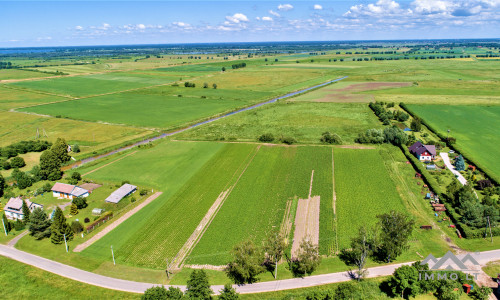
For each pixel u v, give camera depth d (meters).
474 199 83.50
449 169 109.94
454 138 132.62
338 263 68.94
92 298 61.38
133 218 86.81
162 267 69.12
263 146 134.62
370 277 64.50
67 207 94.00
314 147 131.75
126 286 64.12
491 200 83.19
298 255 67.19
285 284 63.81
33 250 76.31
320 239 76.19
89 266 70.00
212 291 59.56
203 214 87.50
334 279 64.56
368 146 132.75
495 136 139.12
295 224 82.12
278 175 108.44
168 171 114.38
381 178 104.62
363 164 115.19
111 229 82.62
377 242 69.19
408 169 112.00
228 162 120.00
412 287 58.31
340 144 135.88
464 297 58.69
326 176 106.75
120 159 126.25
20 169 122.94
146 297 56.69
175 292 57.25
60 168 116.94
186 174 111.50
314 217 84.88
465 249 71.31
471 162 112.88
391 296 59.94
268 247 67.50
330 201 91.88
